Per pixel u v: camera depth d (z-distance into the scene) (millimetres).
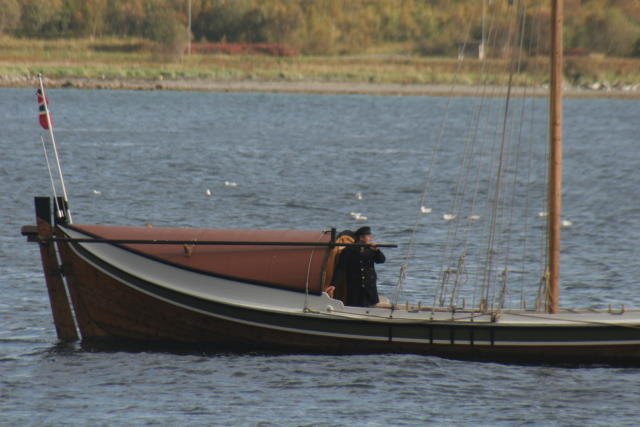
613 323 74750
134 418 65188
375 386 71062
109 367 75000
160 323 79375
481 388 71000
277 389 70562
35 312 90188
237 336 78188
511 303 97938
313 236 78500
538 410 67312
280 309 77125
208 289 78125
